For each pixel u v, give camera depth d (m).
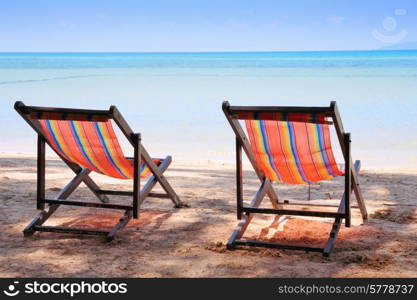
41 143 4.85
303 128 4.17
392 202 6.16
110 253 4.34
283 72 50.62
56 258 4.21
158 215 5.57
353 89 29.25
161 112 19.64
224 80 40.78
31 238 4.75
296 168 4.59
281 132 4.27
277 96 26.95
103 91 30.14
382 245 4.50
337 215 4.36
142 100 24.67
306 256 4.24
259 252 4.35
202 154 11.42
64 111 4.37
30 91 29.64
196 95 27.48
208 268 3.99
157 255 4.29
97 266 4.04
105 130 4.50
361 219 5.41
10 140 13.39
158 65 71.62
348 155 4.19
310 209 5.93
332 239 4.32
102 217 5.51
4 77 43.19
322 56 96.25
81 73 52.00
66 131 4.64
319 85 33.50
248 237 4.82
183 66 67.75
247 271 3.92
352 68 53.72
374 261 4.10
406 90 27.48
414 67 52.34
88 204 4.86
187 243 4.61
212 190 6.94
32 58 103.06
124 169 4.99
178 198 5.87
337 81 36.97
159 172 5.39
